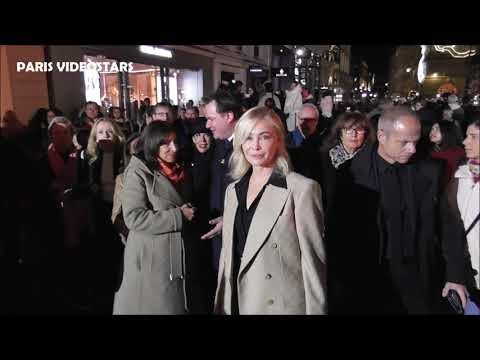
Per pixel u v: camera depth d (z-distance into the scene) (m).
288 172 1.66
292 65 25.05
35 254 3.16
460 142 3.14
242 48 18.89
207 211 2.71
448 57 29.19
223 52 16.70
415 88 46.84
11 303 3.04
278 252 1.61
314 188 1.61
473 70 17.61
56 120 3.78
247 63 20.28
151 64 11.70
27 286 3.21
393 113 1.90
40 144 3.81
